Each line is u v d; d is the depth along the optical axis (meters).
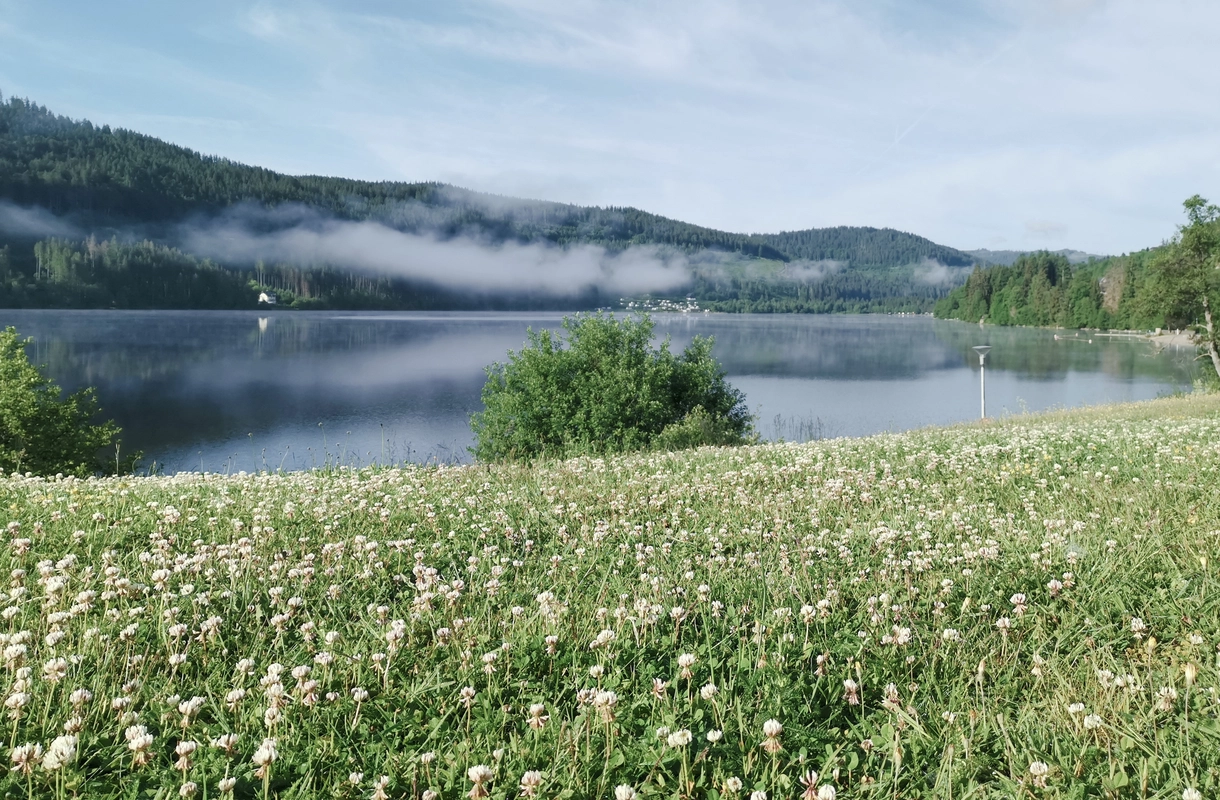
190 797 3.16
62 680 4.05
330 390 74.62
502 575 6.36
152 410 61.53
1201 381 57.69
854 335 196.12
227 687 4.28
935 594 5.70
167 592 5.34
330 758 3.64
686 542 7.52
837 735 3.88
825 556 6.97
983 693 4.26
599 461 13.82
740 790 3.36
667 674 4.46
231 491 10.09
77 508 8.09
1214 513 7.23
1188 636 4.69
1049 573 5.94
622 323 28.16
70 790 3.25
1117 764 3.42
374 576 6.24
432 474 12.38
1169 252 59.06
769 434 50.88
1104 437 13.52
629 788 3.11
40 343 114.94
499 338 160.25
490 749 3.65
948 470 11.11
